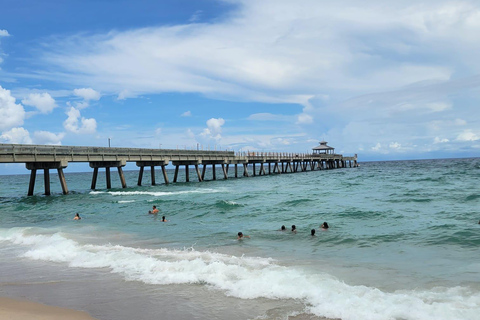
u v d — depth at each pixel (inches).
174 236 629.9
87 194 1375.5
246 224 726.5
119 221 814.5
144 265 433.4
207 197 1219.2
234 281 367.9
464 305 295.1
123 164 1466.5
